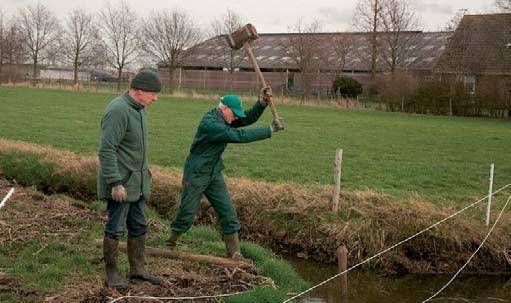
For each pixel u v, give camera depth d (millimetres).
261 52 66875
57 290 6445
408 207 10414
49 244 7891
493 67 44625
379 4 52594
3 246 7738
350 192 11289
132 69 60500
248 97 44500
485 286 9352
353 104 41844
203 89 62188
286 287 7594
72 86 50062
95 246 8000
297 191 11102
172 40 56281
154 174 12234
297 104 42219
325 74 55594
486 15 48719
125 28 58750
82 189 12461
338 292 8328
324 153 18750
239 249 8047
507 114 38000
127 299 6254
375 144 21703
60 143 18484
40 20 62344
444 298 8734
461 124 31766
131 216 6637
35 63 62375
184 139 20625
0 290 6344
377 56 57125
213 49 67938
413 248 9859
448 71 44562
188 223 7836
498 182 14734
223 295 6707
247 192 11195
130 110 6211
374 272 9562
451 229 9977
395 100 40406
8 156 14000
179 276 7094
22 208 9656
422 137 24625
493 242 9945
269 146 19797
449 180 14766
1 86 48969
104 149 6027
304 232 10242
